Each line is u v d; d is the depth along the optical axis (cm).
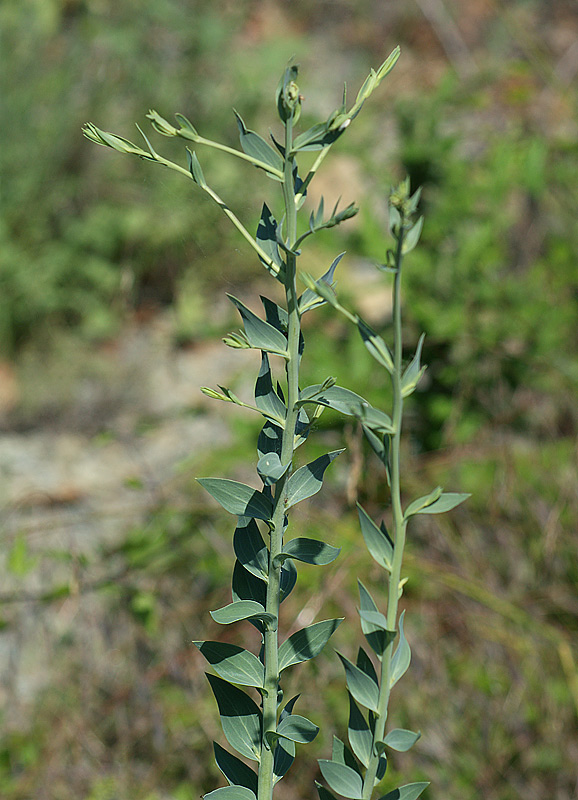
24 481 242
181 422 268
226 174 271
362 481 176
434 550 174
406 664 59
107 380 295
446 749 143
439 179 233
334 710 148
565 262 221
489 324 205
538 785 142
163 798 149
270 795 60
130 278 297
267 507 58
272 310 58
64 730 154
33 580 190
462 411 207
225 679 60
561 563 168
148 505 198
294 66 54
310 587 163
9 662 168
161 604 171
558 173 236
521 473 181
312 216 54
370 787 59
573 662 154
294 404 57
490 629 158
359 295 232
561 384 203
